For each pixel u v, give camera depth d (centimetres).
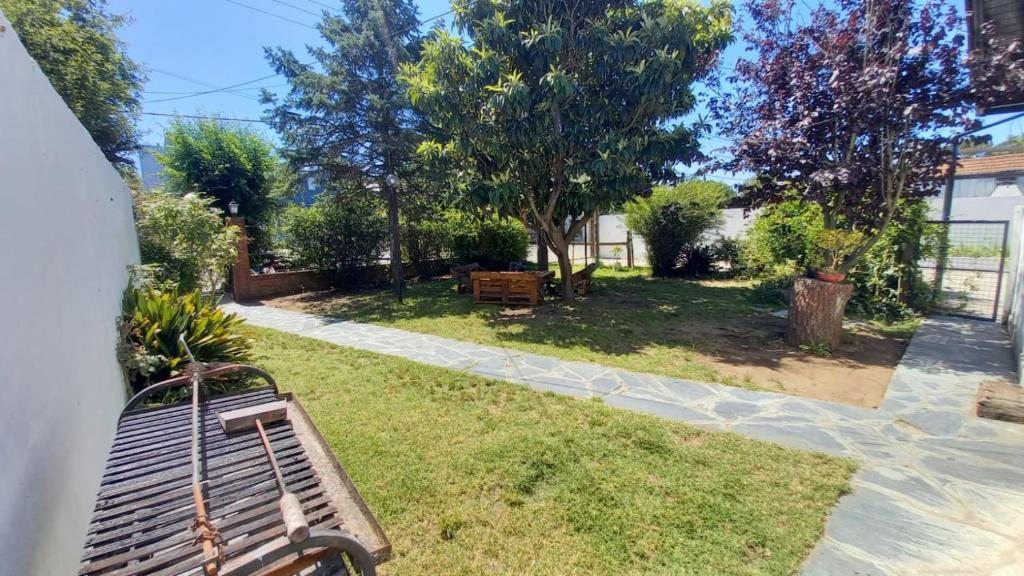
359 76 1034
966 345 547
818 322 546
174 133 1292
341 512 178
